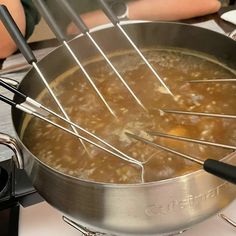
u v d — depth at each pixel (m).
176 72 0.54
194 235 0.47
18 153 0.41
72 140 0.46
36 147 0.45
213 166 0.32
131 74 0.54
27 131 0.47
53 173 0.37
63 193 0.38
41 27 0.77
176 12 0.74
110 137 0.45
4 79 0.47
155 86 0.52
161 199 0.35
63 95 0.52
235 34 0.55
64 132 0.47
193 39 0.53
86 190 0.36
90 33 0.53
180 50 0.55
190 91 0.51
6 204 0.50
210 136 0.44
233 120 0.46
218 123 0.46
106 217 0.37
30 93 0.49
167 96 0.50
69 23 0.65
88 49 0.54
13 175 0.51
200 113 0.45
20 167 0.42
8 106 0.60
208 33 0.52
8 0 0.69
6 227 0.49
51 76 0.53
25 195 0.50
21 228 0.49
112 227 0.38
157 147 0.42
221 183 0.37
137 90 0.52
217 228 0.47
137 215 0.36
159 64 0.55
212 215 0.40
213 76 0.52
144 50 0.56
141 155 0.42
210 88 0.51
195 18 0.76
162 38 0.55
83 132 0.46
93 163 0.42
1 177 0.51
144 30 0.54
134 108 0.49
